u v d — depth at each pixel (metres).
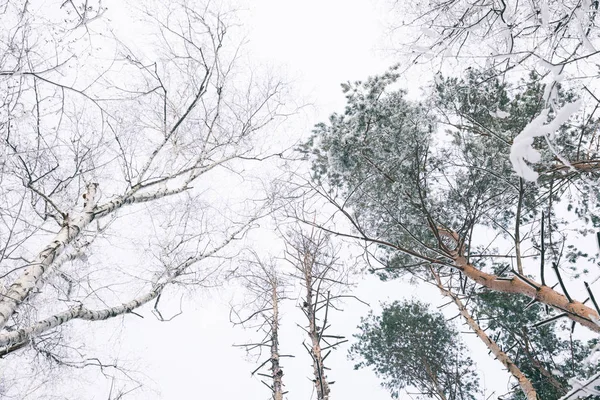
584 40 3.35
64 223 5.41
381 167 6.50
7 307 4.12
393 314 12.26
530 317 9.55
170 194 7.29
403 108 6.47
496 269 8.35
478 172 6.36
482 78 6.13
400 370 12.11
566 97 6.27
